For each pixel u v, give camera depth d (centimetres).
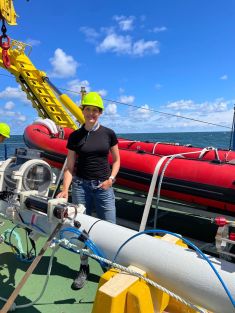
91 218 231
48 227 235
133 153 451
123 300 160
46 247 196
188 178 377
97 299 159
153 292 177
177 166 392
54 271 316
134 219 494
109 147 301
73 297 272
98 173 298
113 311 154
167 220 496
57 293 277
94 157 295
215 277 158
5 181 277
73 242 220
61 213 199
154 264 179
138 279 170
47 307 257
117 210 542
